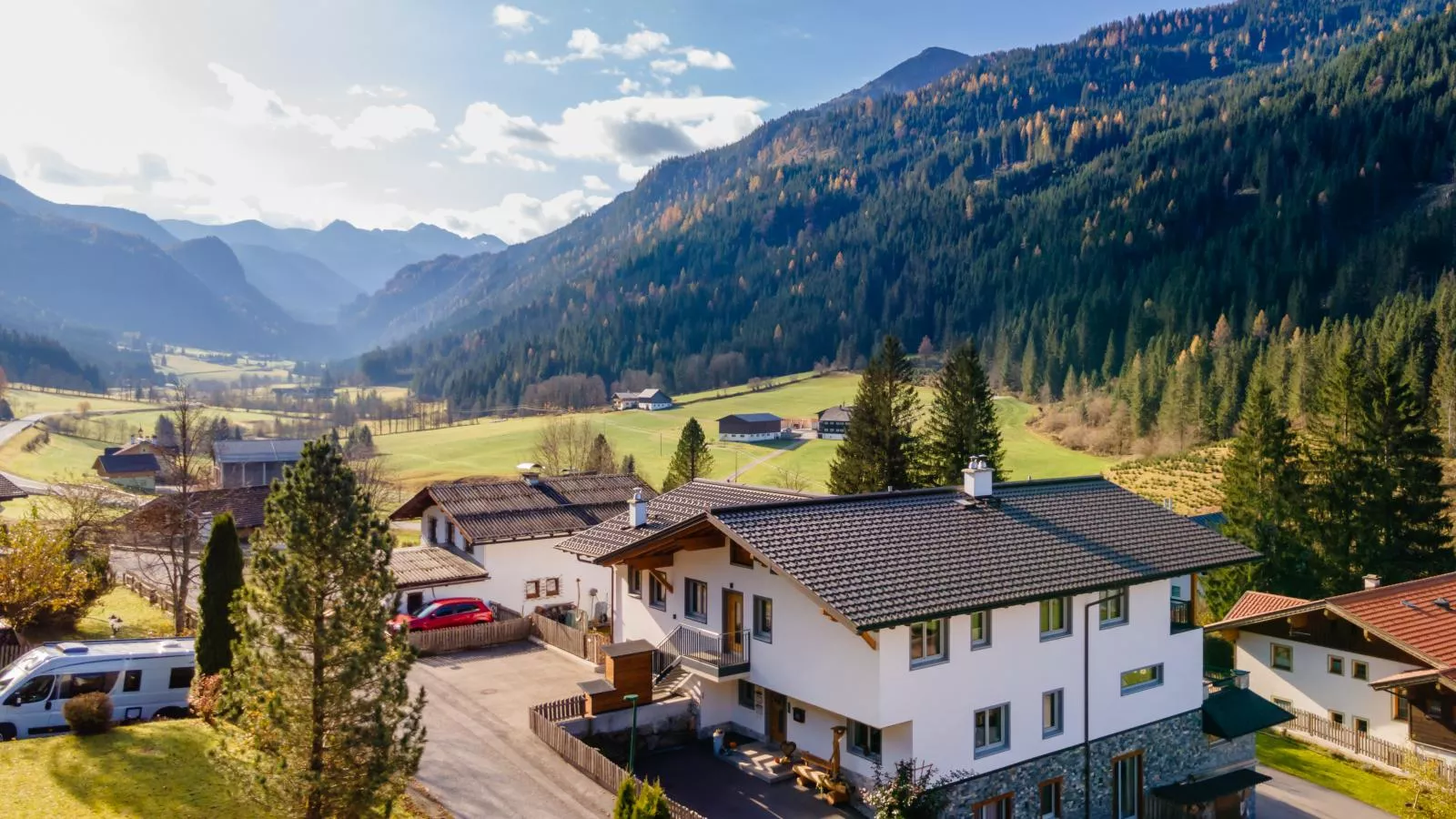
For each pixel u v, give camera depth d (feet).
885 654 80.89
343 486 59.11
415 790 80.94
